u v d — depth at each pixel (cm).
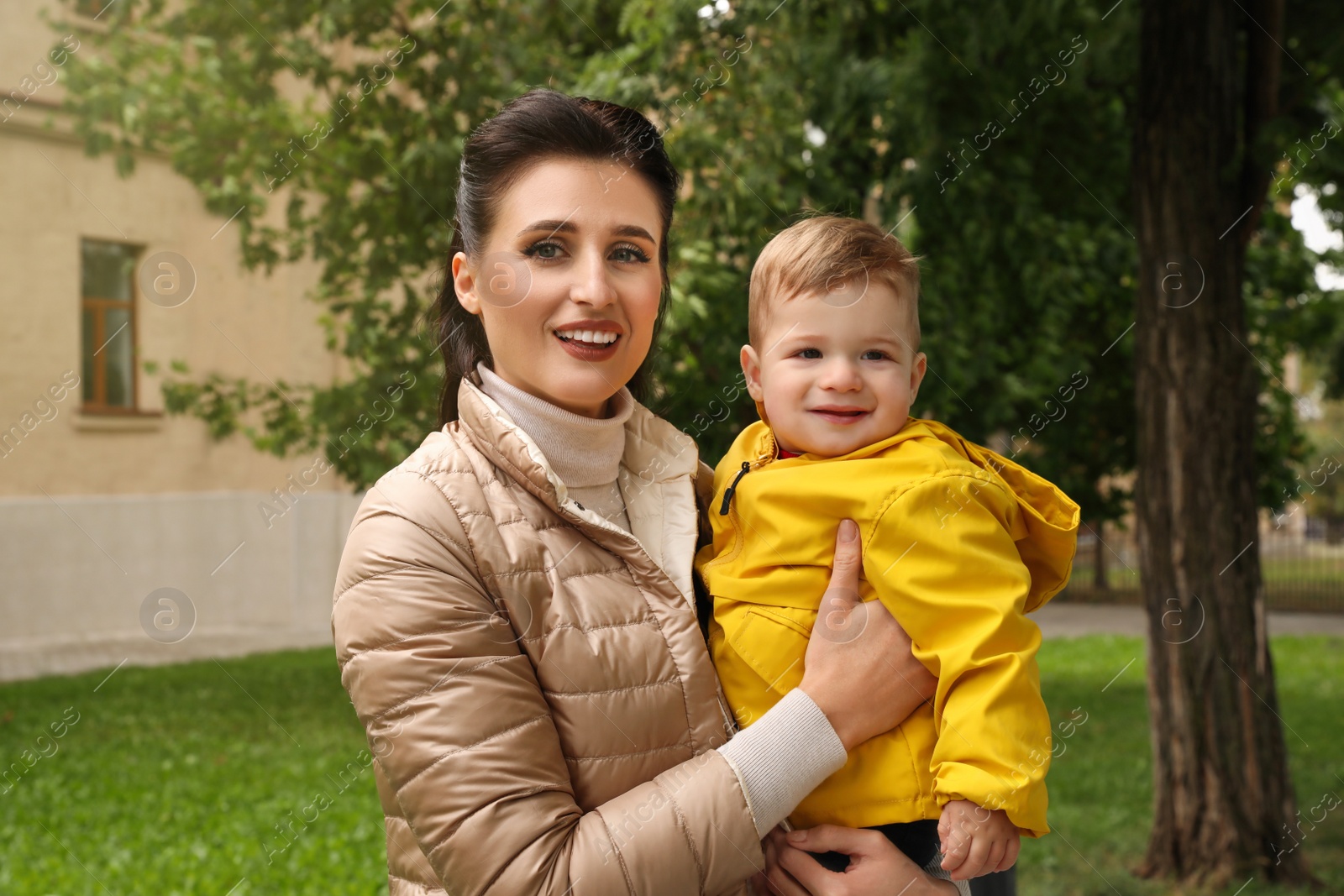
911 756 140
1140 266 462
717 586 151
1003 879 181
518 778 113
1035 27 434
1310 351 855
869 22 525
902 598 141
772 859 134
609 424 142
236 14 630
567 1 604
